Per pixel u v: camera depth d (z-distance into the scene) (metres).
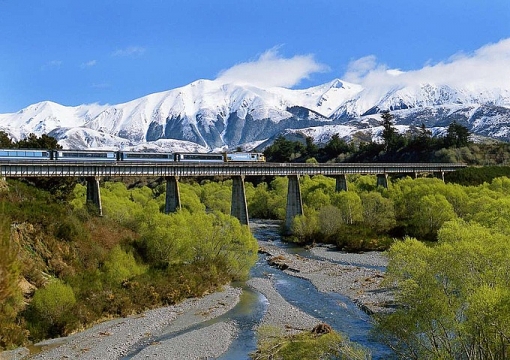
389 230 112.81
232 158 123.19
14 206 66.44
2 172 80.38
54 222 67.81
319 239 112.75
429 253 36.72
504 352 31.81
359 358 40.34
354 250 101.50
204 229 77.19
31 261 58.50
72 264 63.94
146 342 50.75
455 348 34.22
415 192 118.31
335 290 70.81
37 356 46.19
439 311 33.72
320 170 133.00
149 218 84.00
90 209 85.12
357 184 164.88
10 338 47.50
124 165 95.38
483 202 95.81
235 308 62.34
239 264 77.62
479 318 30.84
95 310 56.50
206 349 48.91
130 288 62.78
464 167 187.50
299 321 56.59
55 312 52.59
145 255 73.88
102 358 46.31
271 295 68.44
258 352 46.97
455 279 35.31
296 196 124.06
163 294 64.00
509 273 34.34
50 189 96.19
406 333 35.62
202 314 59.59
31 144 113.38
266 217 166.38
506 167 185.75
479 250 35.25
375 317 40.19
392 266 38.28
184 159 109.75
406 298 36.19
